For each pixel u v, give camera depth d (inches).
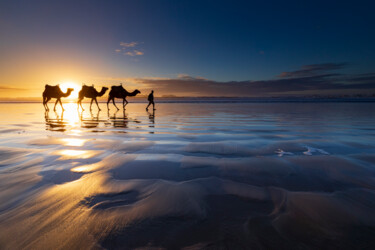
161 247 45.5
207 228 52.2
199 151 135.0
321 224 53.7
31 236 48.9
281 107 778.8
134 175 91.2
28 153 129.4
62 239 48.2
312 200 67.2
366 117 375.6
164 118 375.6
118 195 71.4
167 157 120.6
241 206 63.6
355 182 83.0
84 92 565.0
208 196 70.4
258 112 525.3
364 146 148.0
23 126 264.2
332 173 93.3
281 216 57.7
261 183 82.0
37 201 66.4
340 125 268.8
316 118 364.5
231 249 44.4
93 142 164.1
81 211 60.6
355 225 53.4
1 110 669.9
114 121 325.7
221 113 498.9
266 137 185.5
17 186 78.4
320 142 162.2
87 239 48.4
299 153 129.2
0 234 49.3
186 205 64.1
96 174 92.4
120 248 45.3
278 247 45.1
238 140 171.8
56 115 451.5
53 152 132.0
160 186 78.7
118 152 132.3
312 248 44.8
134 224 54.4
